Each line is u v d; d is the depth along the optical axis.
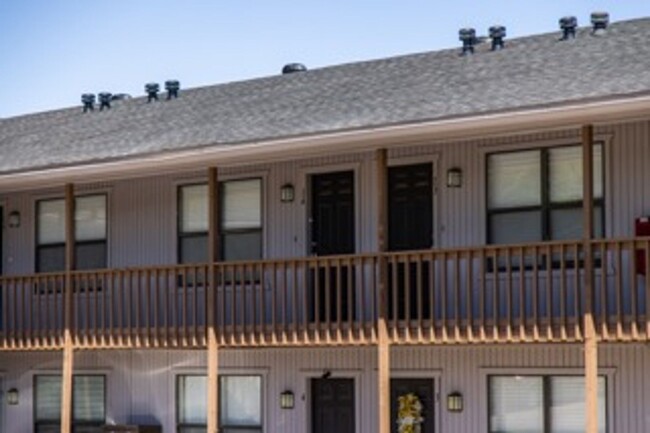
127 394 24.78
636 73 19.22
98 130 26.47
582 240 18.55
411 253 19.80
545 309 19.83
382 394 19.89
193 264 22.12
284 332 21.03
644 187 19.20
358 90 23.05
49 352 25.95
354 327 20.36
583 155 18.38
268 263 21.22
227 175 23.50
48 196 25.97
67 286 23.58
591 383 18.20
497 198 20.61
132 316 23.86
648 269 17.91
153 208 24.52
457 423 20.89
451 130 19.03
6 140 28.09
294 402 22.66
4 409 26.61
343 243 22.28
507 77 21.02
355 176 22.08
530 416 20.25
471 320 19.31
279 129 21.83
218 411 23.23
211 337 21.70
